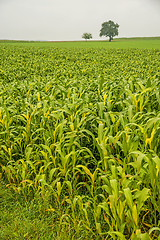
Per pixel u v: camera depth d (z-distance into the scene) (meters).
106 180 2.32
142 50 31.78
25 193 3.08
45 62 15.90
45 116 3.62
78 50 31.36
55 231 2.56
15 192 3.18
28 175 3.18
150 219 2.35
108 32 96.69
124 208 2.24
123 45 52.03
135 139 2.69
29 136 3.53
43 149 3.29
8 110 3.96
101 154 2.71
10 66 13.39
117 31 98.00
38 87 5.54
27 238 2.46
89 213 2.68
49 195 2.84
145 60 18.31
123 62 16.59
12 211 2.89
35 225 2.61
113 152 2.95
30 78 8.98
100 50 32.06
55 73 9.80
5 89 5.81
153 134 2.40
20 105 4.50
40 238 2.44
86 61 19.05
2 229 2.61
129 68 11.98
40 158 3.49
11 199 3.11
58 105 4.35
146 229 2.42
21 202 3.04
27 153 3.03
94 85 5.51
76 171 3.09
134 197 2.01
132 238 1.98
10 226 2.60
